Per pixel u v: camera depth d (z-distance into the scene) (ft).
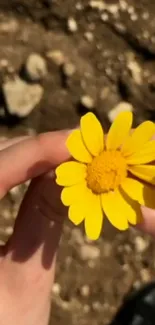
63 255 0.84
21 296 0.59
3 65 0.84
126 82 0.85
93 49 0.86
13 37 0.85
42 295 0.60
